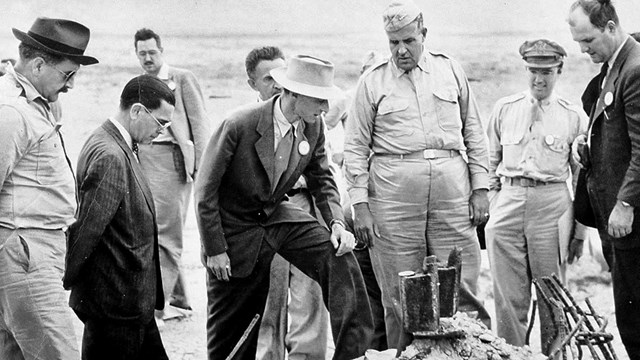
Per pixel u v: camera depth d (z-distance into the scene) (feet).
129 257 19.89
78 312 20.15
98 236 19.35
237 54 53.11
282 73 21.43
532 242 25.35
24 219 19.69
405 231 23.81
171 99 20.25
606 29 21.61
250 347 22.43
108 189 19.40
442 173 23.66
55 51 19.69
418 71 23.68
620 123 21.71
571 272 32.17
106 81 51.52
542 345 21.30
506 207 25.55
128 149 20.07
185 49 52.95
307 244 21.86
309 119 21.31
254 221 21.85
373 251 24.21
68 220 20.27
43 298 19.77
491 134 26.25
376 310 25.52
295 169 21.83
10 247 19.60
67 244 19.51
